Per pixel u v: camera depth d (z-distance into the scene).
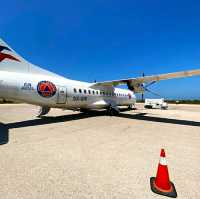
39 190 2.63
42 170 3.32
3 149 4.53
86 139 5.72
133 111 17.09
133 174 3.22
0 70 7.21
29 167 3.44
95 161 3.82
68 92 10.05
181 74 9.98
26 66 8.20
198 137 6.19
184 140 5.76
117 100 15.62
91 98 12.09
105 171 3.33
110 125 8.48
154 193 2.61
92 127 7.88
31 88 7.98
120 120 10.25
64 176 3.09
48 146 4.86
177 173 3.32
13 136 5.93
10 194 2.51
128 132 6.93
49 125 8.21
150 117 11.95
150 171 3.36
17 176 3.06
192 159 4.05
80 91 11.04
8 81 7.12
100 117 11.58
